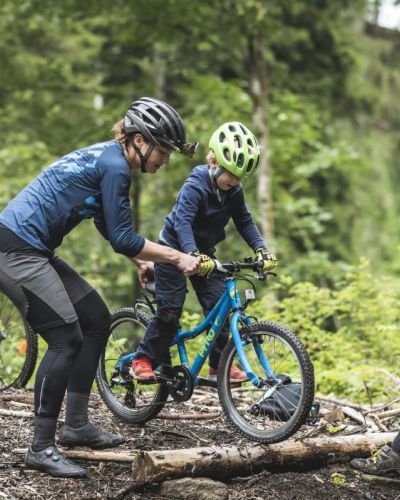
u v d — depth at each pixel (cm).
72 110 1655
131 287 1722
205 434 595
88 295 541
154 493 484
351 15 1973
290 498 495
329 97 1988
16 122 1644
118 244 484
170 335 575
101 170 488
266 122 1584
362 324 1031
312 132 1675
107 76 1719
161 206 1777
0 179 1530
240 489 502
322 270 1614
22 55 1584
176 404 689
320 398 759
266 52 1777
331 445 548
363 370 843
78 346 502
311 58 1959
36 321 494
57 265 532
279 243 1636
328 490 511
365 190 2030
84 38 1683
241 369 580
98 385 640
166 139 504
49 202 486
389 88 2125
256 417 620
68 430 543
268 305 1090
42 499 459
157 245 500
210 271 521
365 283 1008
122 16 1504
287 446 533
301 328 1016
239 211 581
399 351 927
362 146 2052
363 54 2100
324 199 1933
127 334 679
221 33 1530
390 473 539
